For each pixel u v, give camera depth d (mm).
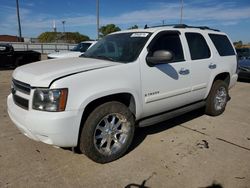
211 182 3064
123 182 3047
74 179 3088
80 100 3012
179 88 4277
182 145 4039
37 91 2965
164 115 4227
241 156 3701
